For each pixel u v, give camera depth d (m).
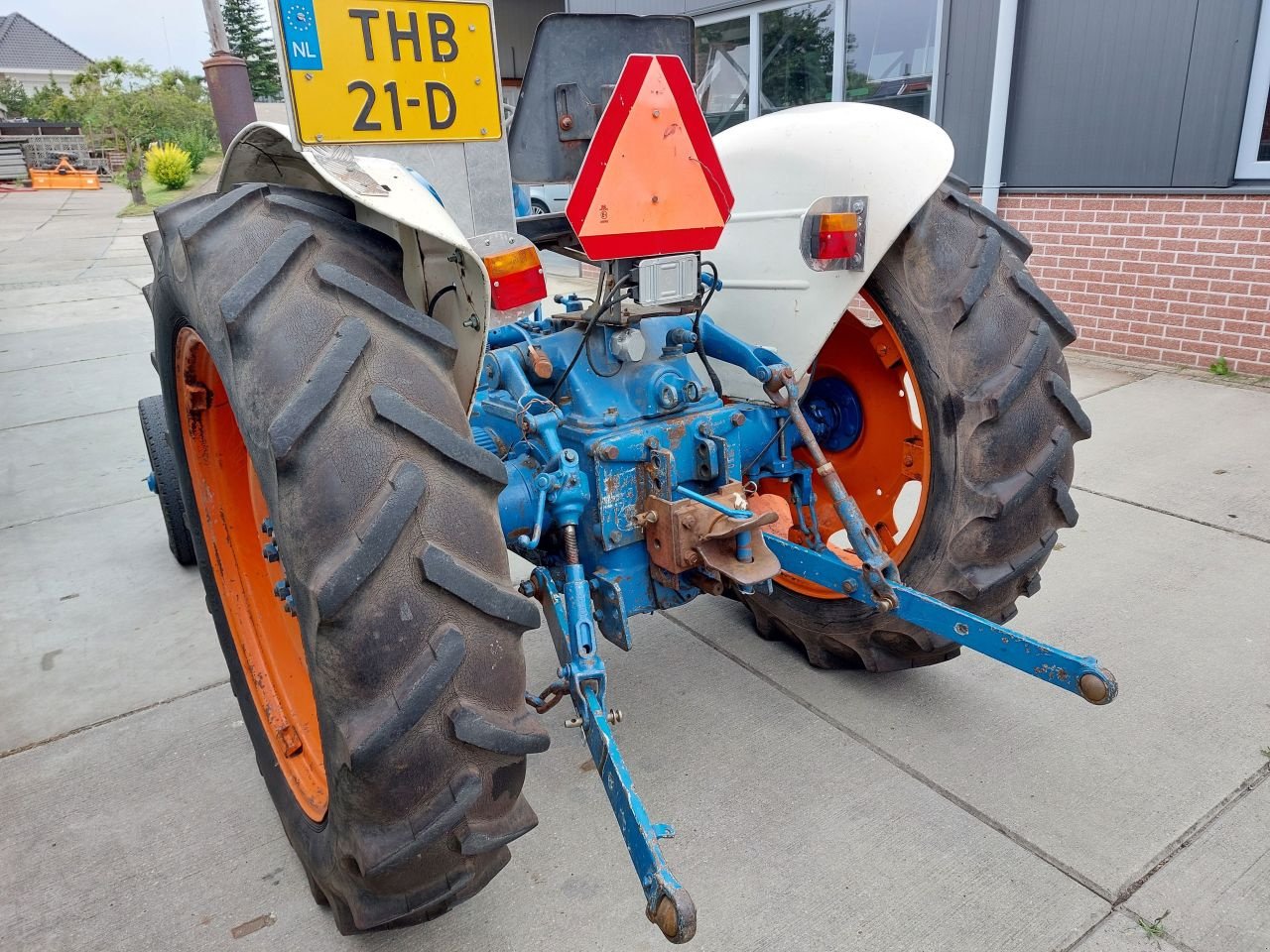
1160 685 2.46
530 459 2.05
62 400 6.11
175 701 2.67
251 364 1.33
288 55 1.67
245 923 1.86
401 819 1.36
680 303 2.07
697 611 3.03
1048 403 2.06
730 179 2.31
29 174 33.12
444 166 1.91
